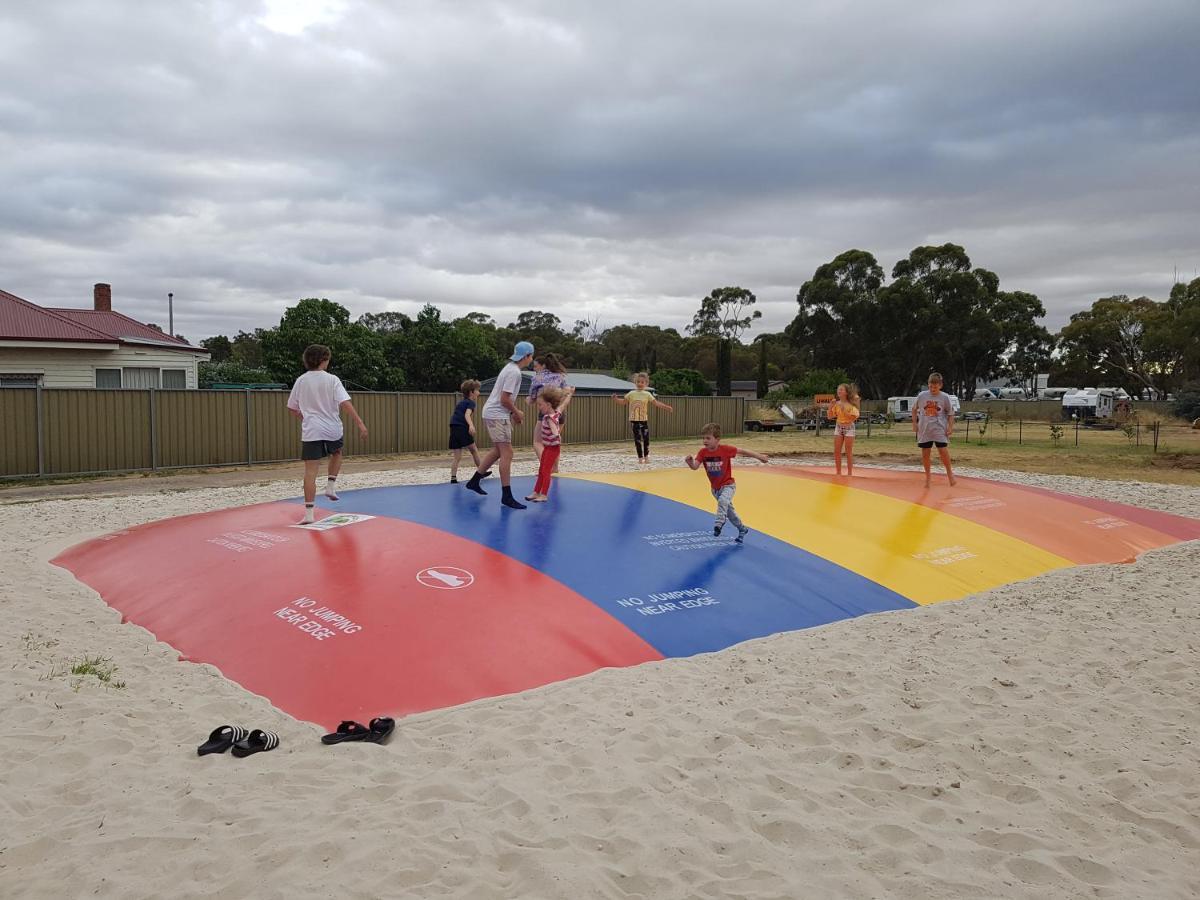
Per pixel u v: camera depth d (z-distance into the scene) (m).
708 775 3.88
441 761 3.99
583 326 99.44
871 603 7.42
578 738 4.29
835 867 3.13
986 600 7.67
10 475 17.16
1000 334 67.88
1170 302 76.38
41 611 6.30
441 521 8.43
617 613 6.42
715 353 88.94
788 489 10.95
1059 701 5.06
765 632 6.52
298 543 7.55
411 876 2.90
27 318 21.97
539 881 2.91
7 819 3.25
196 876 2.87
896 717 4.71
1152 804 3.78
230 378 39.06
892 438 34.41
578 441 29.62
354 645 5.52
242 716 4.54
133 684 4.89
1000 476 18.31
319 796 3.53
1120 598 7.71
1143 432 37.88
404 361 44.69
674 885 2.95
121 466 18.58
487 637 5.75
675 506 9.61
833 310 71.12
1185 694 5.22
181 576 6.91
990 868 3.19
